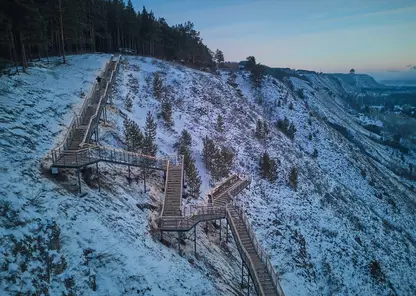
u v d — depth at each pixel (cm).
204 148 3778
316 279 2938
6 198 1477
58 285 1321
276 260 2889
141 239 1892
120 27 7200
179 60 7962
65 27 4722
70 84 3647
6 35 3148
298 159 5253
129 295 1467
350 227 4053
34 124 2347
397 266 3759
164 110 4303
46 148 2156
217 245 2561
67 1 4622
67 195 1814
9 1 3120
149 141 3003
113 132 3105
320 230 3647
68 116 2797
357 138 9831
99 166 2353
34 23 3356
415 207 6156
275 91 8144
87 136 2362
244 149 4556
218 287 1922
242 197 3509
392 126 16038
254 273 1903
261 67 8244
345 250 3522
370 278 3300
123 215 2002
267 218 3378
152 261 1745
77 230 1606
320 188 4656
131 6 7338
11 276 1200
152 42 7688
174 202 2402
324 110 11194
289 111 7412
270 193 3888
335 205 4406
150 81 5247
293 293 2612
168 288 1623
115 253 1614
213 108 5328
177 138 3938
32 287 1230
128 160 2425
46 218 1531
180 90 5388
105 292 1424
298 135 6519
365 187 5753
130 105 4053
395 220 5156
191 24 8756
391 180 7006
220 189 3148
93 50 6856
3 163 1733
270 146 5088
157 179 2869
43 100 2844
